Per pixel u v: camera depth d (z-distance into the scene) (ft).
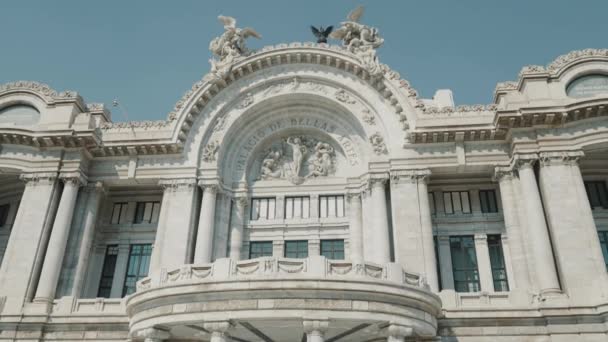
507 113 108.17
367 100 123.85
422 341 87.35
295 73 128.77
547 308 92.84
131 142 121.29
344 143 128.36
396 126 119.65
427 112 118.62
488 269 113.39
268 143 133.39
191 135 124.26
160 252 111.75
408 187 113.09
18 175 122.62
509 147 113.80
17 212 126.82
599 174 121.29
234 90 128.77
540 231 100.63
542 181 105.70
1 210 135.64
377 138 119.85
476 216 119.34
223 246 117.70
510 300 97.96
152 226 126.11
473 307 96.53
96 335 101.35
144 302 81.46
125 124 125.29
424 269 104.12
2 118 125.18
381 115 121.39
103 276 122.52
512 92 114.32
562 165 105.40
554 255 100.68
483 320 95.04
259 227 123.34
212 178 119.65
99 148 121.80
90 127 122.01
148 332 79.56
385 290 75.82
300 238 121.70
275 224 123.13
